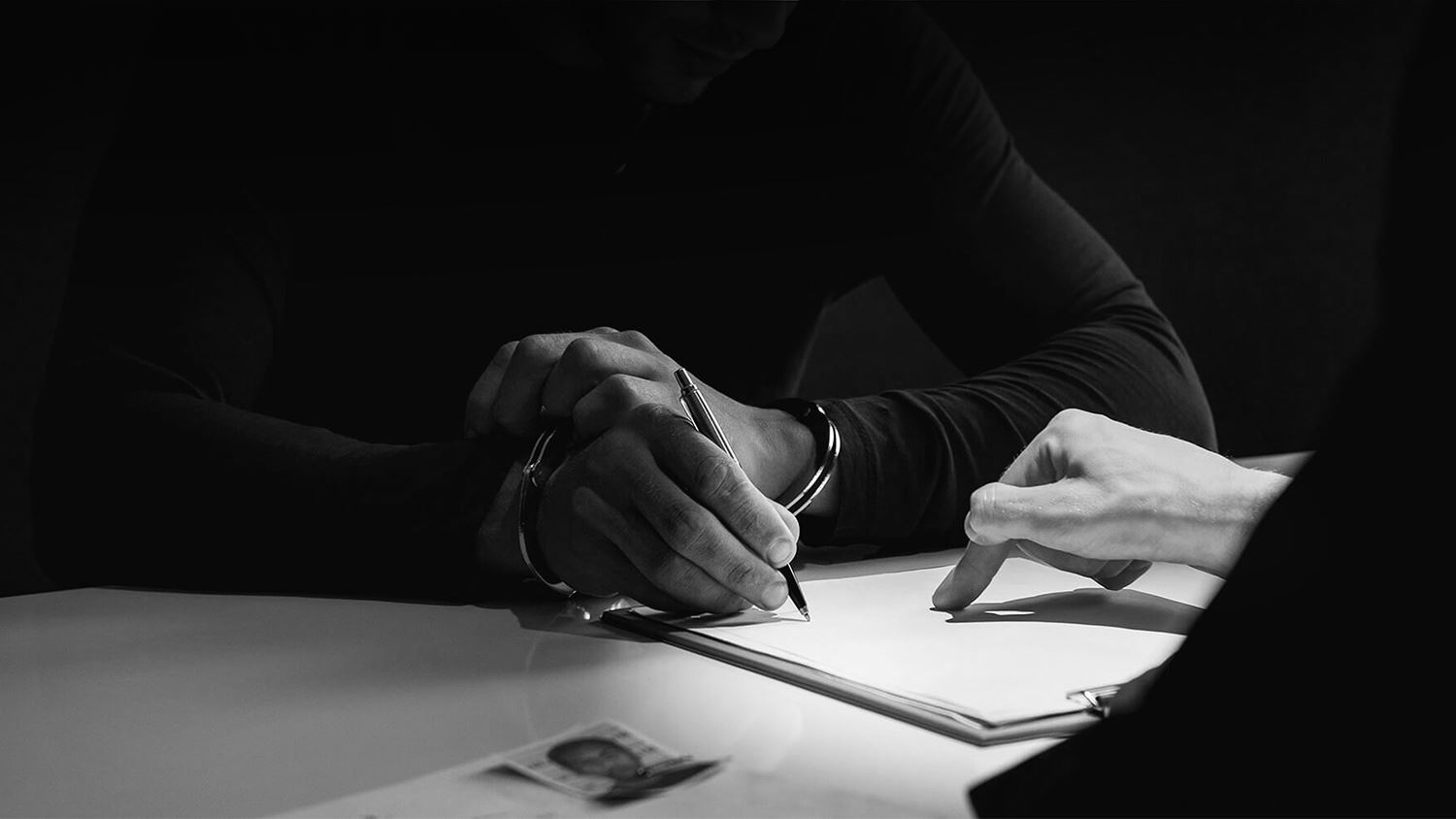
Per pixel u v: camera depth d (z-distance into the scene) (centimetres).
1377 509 27
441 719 54
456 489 83
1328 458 29
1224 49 241
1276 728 26
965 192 145
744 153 144
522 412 85
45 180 195
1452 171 28
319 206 133
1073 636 63
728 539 68
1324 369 254
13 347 193
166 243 116
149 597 83
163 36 127
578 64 135
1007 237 145
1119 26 234
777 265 148
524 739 50
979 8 225
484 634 70
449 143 136
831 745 49
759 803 42
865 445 94
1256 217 247
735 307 147
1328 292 253
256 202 126
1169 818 27
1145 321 130
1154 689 29
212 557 86
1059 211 148
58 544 94
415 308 138
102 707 57
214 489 89
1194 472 70
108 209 116
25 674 63
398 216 136
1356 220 252
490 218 138
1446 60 29
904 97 146
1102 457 71
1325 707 26
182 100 124
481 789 45
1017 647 60
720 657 62
